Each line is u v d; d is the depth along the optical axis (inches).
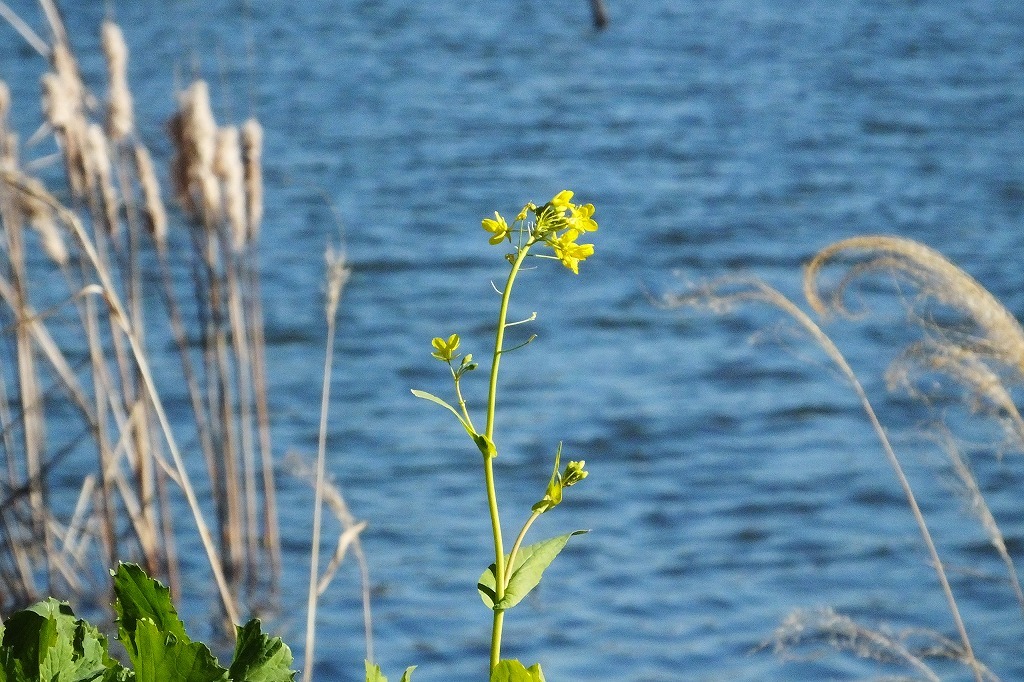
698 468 544.4
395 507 497.4
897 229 874.1
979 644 394.6
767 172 1048.2
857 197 965.2
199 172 388.2
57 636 83.2
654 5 1909.4
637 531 488.4
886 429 570.6
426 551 462.0
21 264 353.4
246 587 421.4
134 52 1355.8
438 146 1123.9
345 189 987.3
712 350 684.1
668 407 610.2
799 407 603.8
